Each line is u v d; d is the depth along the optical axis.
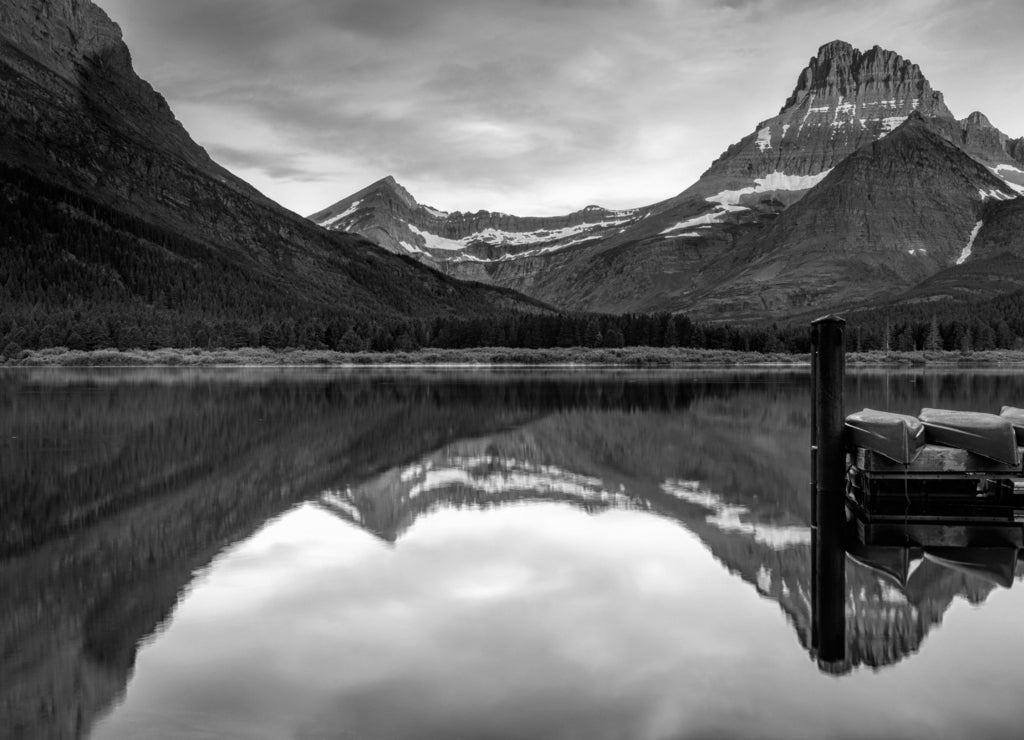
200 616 12.07
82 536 16.88
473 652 10.68
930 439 19.17
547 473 24.58
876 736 8.47
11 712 9.05
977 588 13.46
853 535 16.89
